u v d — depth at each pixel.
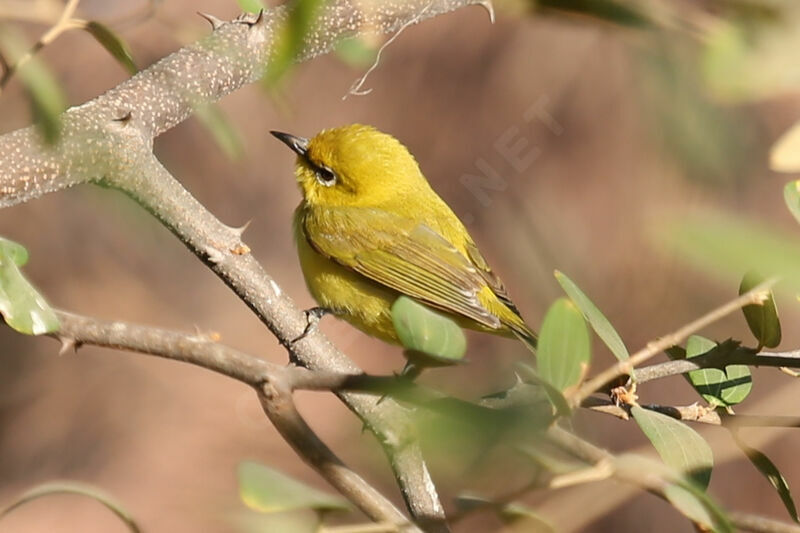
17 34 4.19
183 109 5.62
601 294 11.82
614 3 2.58
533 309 11.80
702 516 3.15
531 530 3.80
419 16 5.54
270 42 5.74
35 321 4.16
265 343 15.26
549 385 3.35
